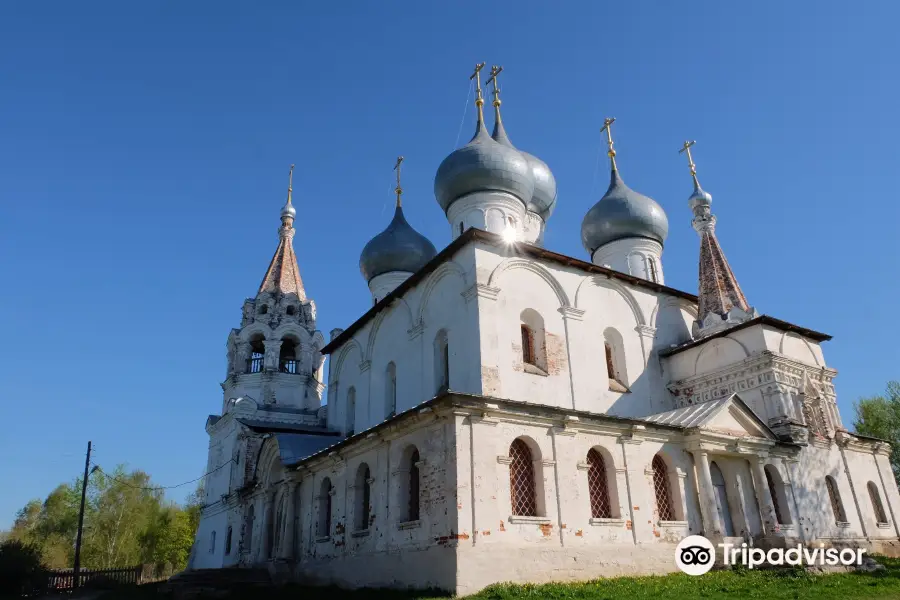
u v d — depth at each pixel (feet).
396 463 61.57
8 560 92.94
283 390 127.65
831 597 47.62
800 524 74.90
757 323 84.53
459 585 48.70
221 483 126.72
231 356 134.92
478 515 51.67
